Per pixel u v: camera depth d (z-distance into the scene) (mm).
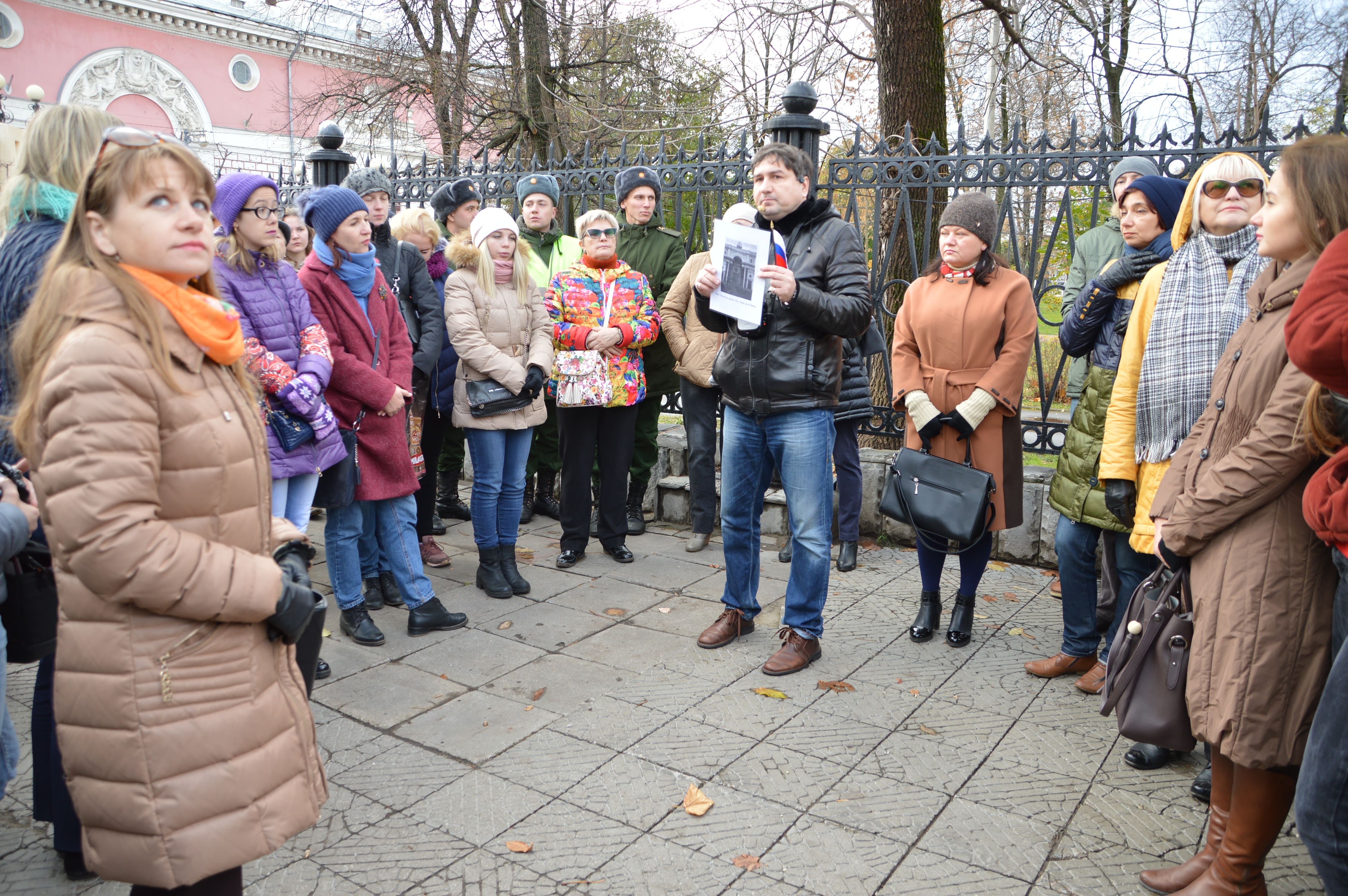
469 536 5543
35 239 2102
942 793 2746
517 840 2498
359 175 4340
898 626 4113
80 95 25734
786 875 2352
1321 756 1717
